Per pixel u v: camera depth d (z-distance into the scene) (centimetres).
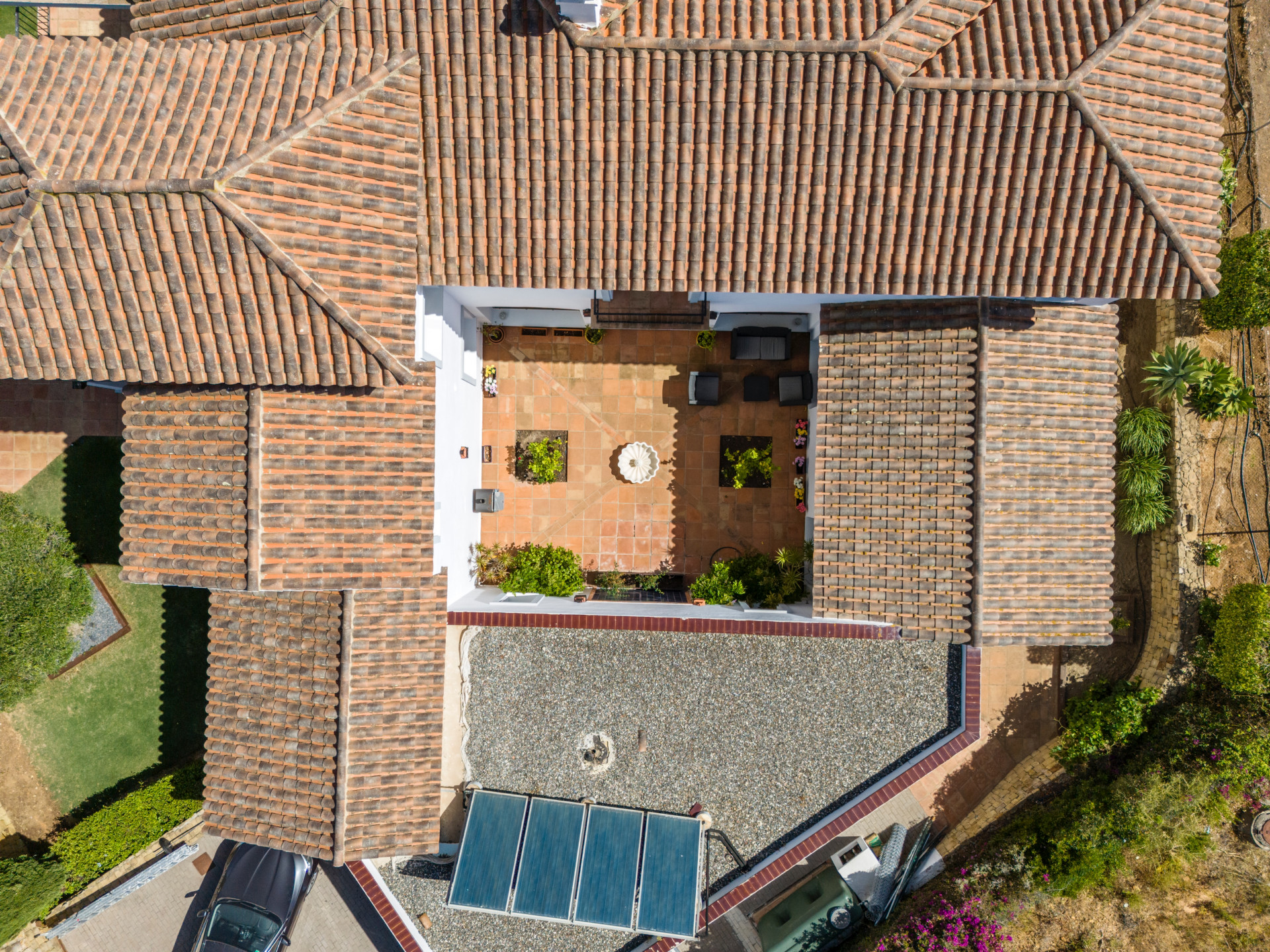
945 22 1098
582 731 1438
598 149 1120
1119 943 1631
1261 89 1623
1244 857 1612
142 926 1791
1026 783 1731
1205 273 1120
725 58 1062
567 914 1323
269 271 1021
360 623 1247
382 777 1266
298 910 1731
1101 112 1081
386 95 1074
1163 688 1672
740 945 1739
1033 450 1308
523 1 1051
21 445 1728
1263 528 1644
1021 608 1312
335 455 1164
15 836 1778
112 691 1772
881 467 1331
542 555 1647
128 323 1052
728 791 1435
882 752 1428
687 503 1731
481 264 1198
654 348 1723
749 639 1430
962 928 1553
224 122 1023
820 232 1170
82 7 1551
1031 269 1164
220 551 1134
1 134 982
